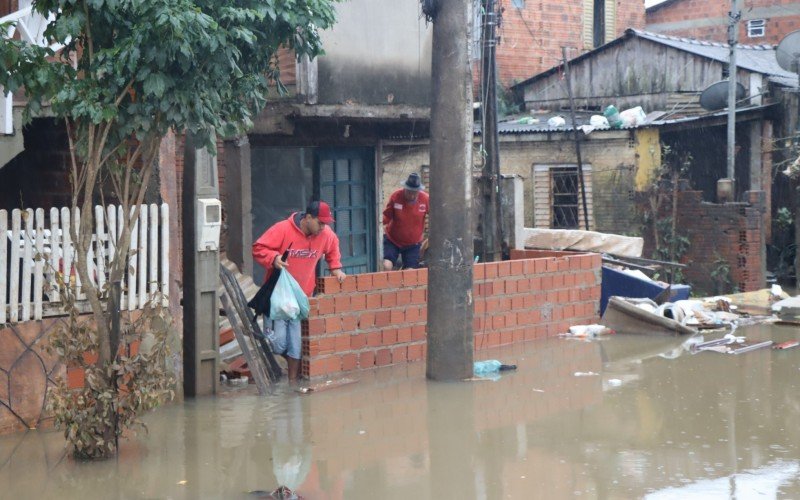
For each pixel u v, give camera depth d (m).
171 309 9.15
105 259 8.57
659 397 9.09
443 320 9.89
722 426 8.02
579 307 12.84
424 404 8.94
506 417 8.41
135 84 7.04
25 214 7.99
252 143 14.40
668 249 18.56
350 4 14.42
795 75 21.42
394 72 15.06
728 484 6.50
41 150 10.89
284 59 13.98
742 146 20.52
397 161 16.67
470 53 9.70
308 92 13.95
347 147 15.91
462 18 9.62
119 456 7.38
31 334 8.09
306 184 15.34
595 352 11.41
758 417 8.31
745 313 14.37
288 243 9.90
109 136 7.29
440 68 9.69
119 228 8.66
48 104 9.12
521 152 19.83
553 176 19.78
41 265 8.11
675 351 11.45
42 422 8.17
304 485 6.64
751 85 20.94
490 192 14.69
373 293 10.55
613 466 6.94
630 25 28.42
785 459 7.07
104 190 10.01
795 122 19.78
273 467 7.06
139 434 7.99
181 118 7.01
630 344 11.95
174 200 9.18
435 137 9.78
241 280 12.20
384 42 14.91
